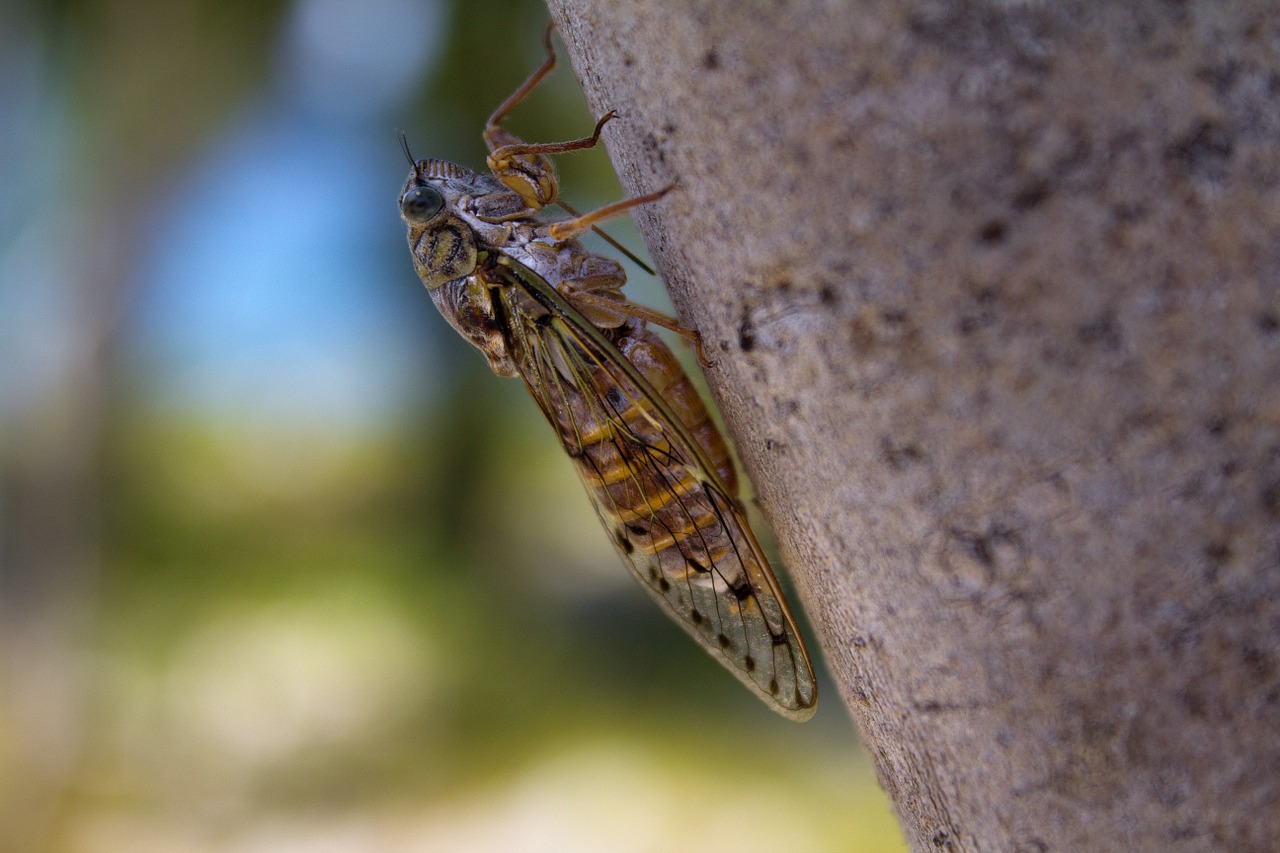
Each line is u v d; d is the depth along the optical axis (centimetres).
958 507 20
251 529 78
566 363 23
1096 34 19
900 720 20
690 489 22
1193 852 19
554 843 45
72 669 50
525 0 65
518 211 23
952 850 20
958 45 19
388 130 70
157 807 48
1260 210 18
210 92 52
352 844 46
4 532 51
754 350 20
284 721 55
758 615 22
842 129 20
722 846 44
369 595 70
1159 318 18
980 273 19
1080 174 18
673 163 20
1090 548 19
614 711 57
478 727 56
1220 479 18
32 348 52
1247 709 18
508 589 75
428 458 80
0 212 52
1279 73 19
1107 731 19
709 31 20
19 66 52
